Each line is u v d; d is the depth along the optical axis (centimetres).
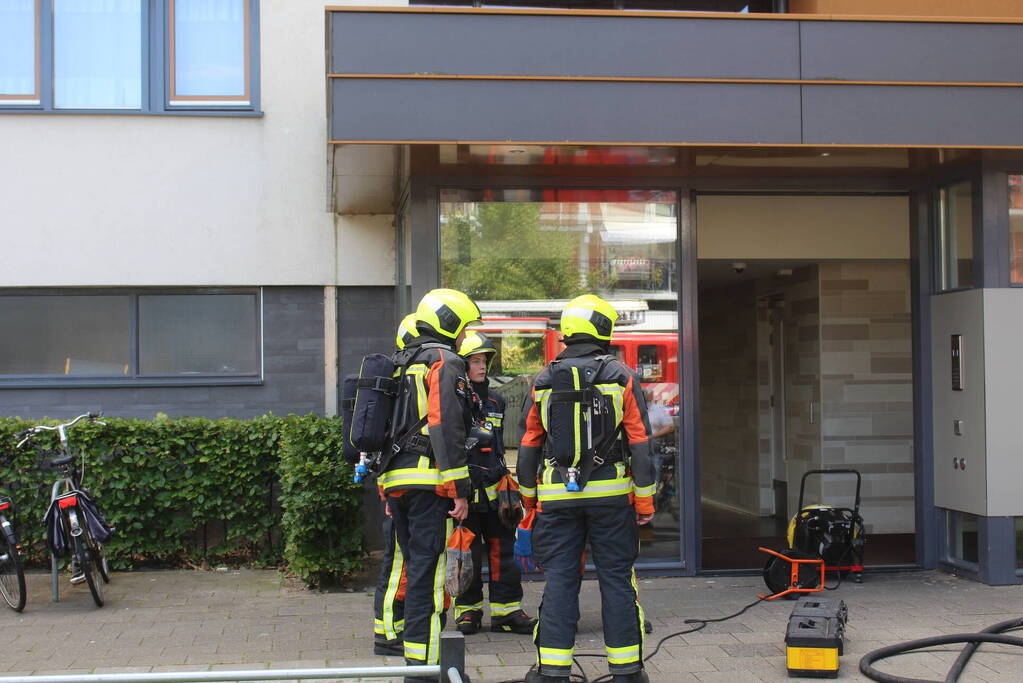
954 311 769
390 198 833
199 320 878
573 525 498
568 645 487
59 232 853
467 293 757
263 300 879
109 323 869
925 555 796
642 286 772
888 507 983
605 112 667
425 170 742
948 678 503
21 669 538
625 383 499
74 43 866
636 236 773
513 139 661
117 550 790
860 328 981
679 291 773
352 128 653
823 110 679
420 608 502
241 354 881
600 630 625
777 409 1093
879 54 684
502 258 760
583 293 767
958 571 771
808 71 679
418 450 507
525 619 620
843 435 979
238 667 540
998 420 731
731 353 1183
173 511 801
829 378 977
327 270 879
